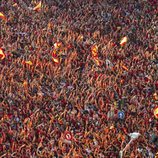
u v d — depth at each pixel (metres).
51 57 120.69
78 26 138.88
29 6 144.62
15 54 120.31
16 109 101.44
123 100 110.38
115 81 116.50
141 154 95.56
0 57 115.19
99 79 115.38
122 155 94.31
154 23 146.25
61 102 106.19
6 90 105.62
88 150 94.38
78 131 98.88
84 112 104.25
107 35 137.00
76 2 149.88
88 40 132.38
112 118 103.56
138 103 109.81
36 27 134.00
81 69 119.88
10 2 143.75
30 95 106.62
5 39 125.75
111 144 96.69
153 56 129.25
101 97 107.75
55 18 140.88
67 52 124.81
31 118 99.12
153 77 120.62
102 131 99.19
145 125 103.19
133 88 115.81
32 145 93.62
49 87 110.75
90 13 146.00
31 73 113.94
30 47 123.56
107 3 152.25
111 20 144.62
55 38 129.88
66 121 100.88
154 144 98.69
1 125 96.12
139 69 123.12
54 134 96.81
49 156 91.81
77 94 109.44
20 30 131.12
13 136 94.31
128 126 102.00
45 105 104.38
